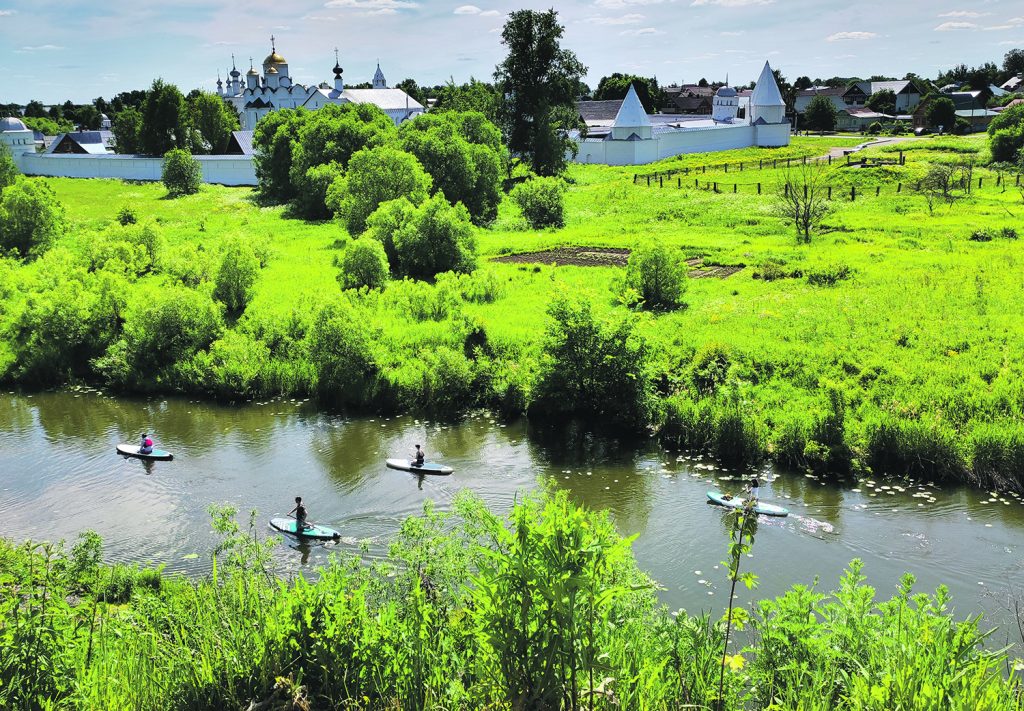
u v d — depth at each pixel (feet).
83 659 26.91
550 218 206.28
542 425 90.53
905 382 87.04
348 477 78.64
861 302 115.96
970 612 53.62
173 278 135.85
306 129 249.34
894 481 74.43
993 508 69.15
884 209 204.95
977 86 585.63
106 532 68.03
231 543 46.78
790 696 23.98
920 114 478.59
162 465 82.69
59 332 113.50
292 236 200.23
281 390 103.65
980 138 380.17
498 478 77.92
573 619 20.57
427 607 27.45
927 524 66.54
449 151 213.46
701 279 137.49
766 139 412.98
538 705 20.04
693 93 651.25
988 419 78.74
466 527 39.37
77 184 321.93
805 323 107.45
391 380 98.22
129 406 101.81
